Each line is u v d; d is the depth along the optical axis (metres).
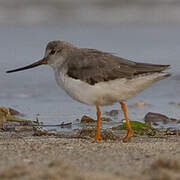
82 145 10.69
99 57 11.66
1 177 7.59
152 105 17.44
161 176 7.48
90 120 14.98
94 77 11.36
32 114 15.92
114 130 13.70
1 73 20.83
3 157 9.23
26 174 7.66
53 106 17.12
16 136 12.79
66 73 11.76
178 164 8.05
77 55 11.90
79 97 11.66
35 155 9.48
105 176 7.62
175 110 16.66
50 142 11.20
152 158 9.20
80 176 7.53
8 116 15.26
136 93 11.69
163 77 11.41
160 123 15.01
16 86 19.66
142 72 11.34
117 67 11.41
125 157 9.28
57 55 12.52
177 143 11.09
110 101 11.77
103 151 9.94
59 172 7.61
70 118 15.49
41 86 19.86
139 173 7.93
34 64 13.11
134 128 13.68
